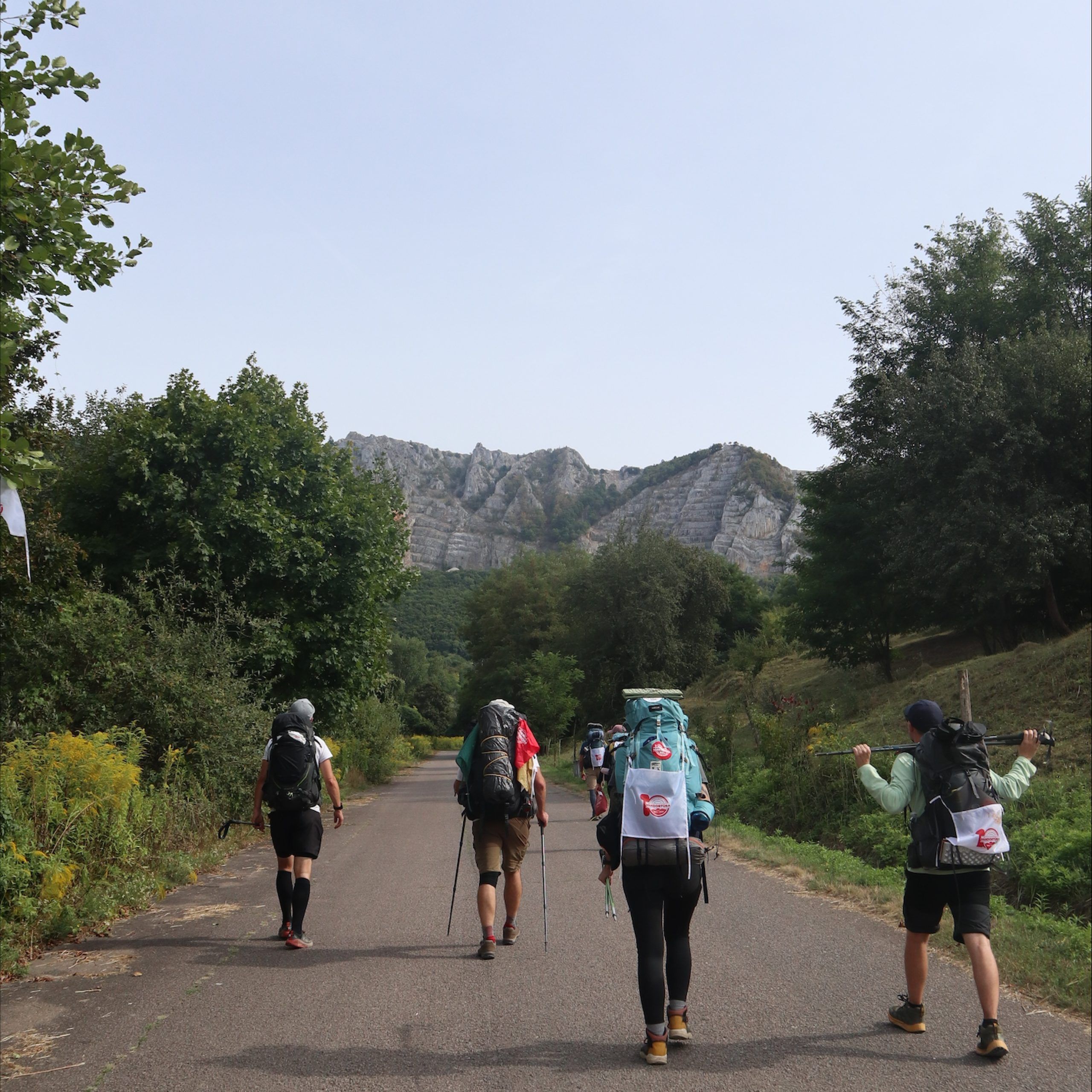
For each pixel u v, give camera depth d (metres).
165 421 18.16
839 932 6.83
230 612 15.78
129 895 7.94
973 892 4.42
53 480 15.59
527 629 66.25
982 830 4.38
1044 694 16.17
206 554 16.94
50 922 6.82
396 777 38.78
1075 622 29.95
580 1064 4.18
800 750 15.12
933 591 28.12
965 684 9.38
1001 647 30.38
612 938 6.70
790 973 5.68
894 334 34.81
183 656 13.55
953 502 26.88
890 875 9.00
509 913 6.59
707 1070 4.09
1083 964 5.80
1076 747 12.70
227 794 13.12
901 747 4.82
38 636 12.02
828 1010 4.95
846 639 36.22
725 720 20.34
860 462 34.19
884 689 27.72
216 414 18.33
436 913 7.68
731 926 7.08
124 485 17.97
